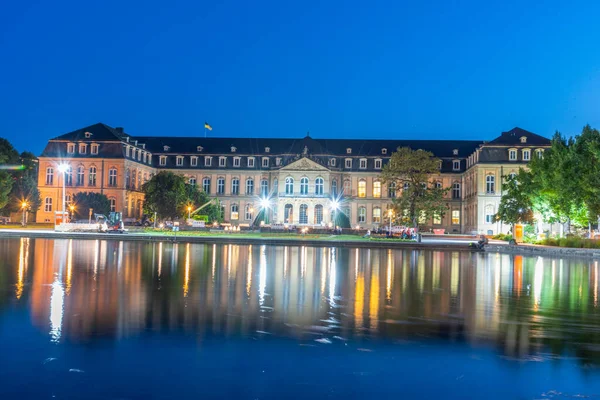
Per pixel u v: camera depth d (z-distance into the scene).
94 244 51.75
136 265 30.50
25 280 22.88
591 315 17.14
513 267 35.09
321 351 12.53
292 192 116.38
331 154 126.31
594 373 11.33
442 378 10.96
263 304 18.20
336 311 17.22
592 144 53.72
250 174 128.25
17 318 15.12
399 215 82.56
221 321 15.34
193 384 10.41
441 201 82.00
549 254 50.25
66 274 25.31
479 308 18.23
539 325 15.53
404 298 20.19
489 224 106.69
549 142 106.94
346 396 10.02
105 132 115.00
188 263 32.69
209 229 88.75
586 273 31.11
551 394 10.27
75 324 14.53
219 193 128.62
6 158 92.81
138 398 9.75
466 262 39.12
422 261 39.25
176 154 129.50
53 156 112.88
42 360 11.51
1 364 11.25
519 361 12.04
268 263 34.19
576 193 57.12
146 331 13.98
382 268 32.53
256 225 103.00
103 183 112.31
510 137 109.62
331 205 115.69
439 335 14.20
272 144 131.38
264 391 10.16
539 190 64.88
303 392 10.16
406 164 80.50
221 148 130.62
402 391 10.30
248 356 12.06
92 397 9.73
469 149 130.00
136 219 119.06
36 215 112.06
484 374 11.22
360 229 89.25
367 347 12.94
